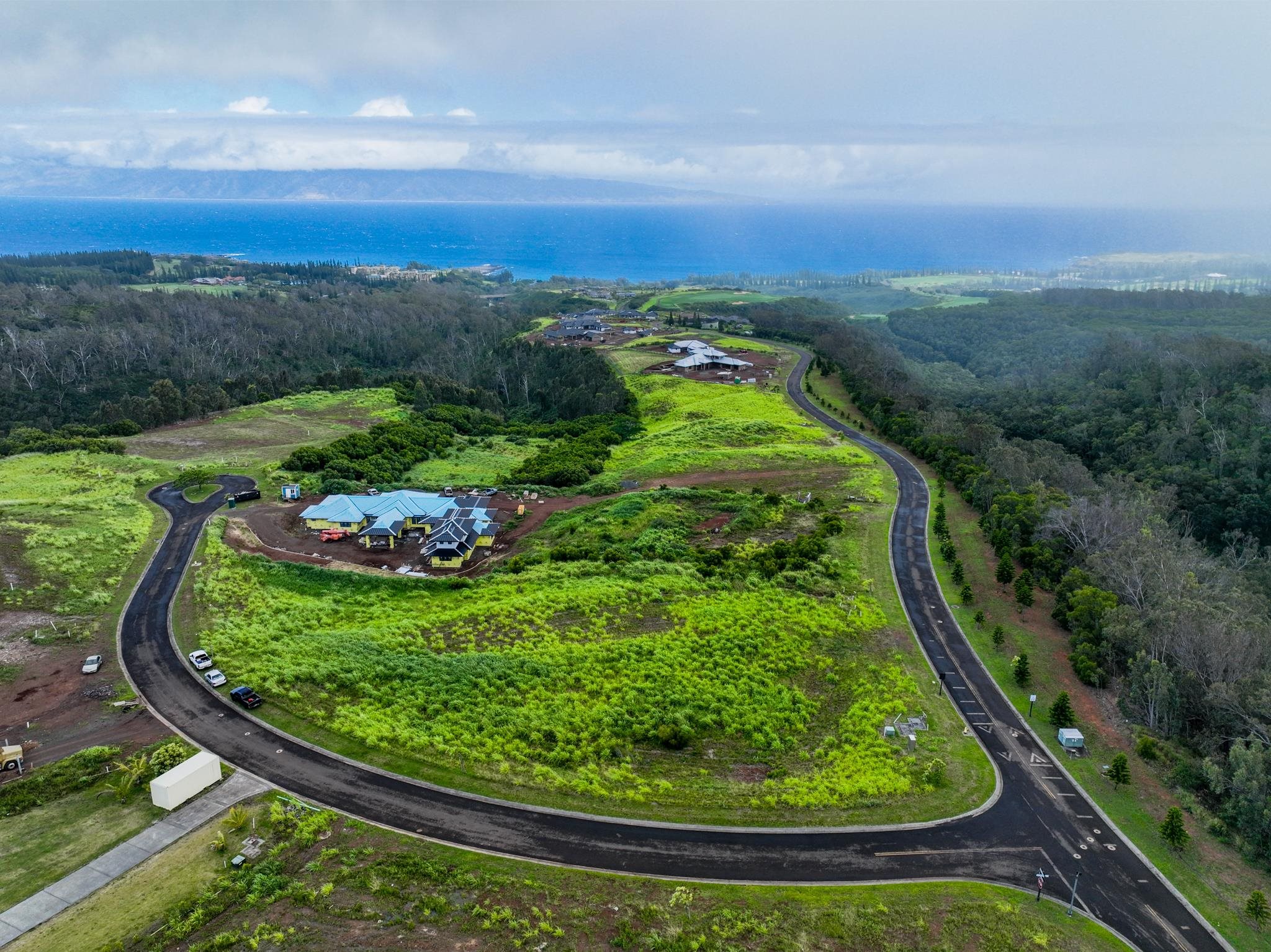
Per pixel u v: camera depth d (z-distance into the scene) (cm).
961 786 4878
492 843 4225
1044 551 8025
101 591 7106
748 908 3856
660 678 5903
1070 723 5528
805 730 5441
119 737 5041
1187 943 3825
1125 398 15925
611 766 4934
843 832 4444
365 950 3484
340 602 7375
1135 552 7412
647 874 4059
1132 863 4309
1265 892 4122
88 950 3472
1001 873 4200
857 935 3719
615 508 9662
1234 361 15838
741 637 6525
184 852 4069
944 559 8294
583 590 7312
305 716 5303
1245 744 5075
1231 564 9656
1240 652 5472
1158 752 5138
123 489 10212
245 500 10069
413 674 5809
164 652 6112
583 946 3578
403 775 4747
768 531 9006
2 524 8344
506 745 5053
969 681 6100
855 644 6562
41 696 5466
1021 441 13612
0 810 4344
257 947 3491
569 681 5850
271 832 4228
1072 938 3797
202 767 4528
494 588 7519
